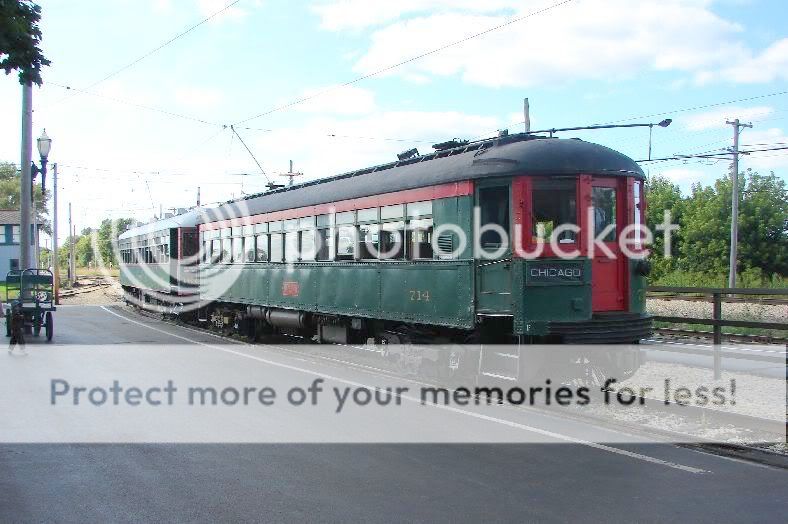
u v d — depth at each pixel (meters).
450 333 11.12
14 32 7.94
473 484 6.26
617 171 10.14
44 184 23.22
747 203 39.22
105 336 19.55
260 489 6.16
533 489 6.13
